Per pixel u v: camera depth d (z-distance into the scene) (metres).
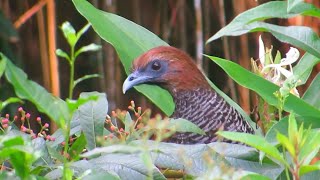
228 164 6.80
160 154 6.53
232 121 9.52
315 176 7.12
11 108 14.88
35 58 16.66
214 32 16.50
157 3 16.73
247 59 15.87
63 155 6.75
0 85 15.01
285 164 6.22
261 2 15.30
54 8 15.89
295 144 5.98
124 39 9.84
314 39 8.85
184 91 9.85
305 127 8.08
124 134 7.00
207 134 9.49
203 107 9.73
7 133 6.73
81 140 7.08
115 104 16.47
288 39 8.84
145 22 16.73
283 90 7.64
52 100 6.35
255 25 8.81
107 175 5.95
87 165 6.28
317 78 9.12
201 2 16.31
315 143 6.08
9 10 16.20
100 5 16.23
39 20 16.23
